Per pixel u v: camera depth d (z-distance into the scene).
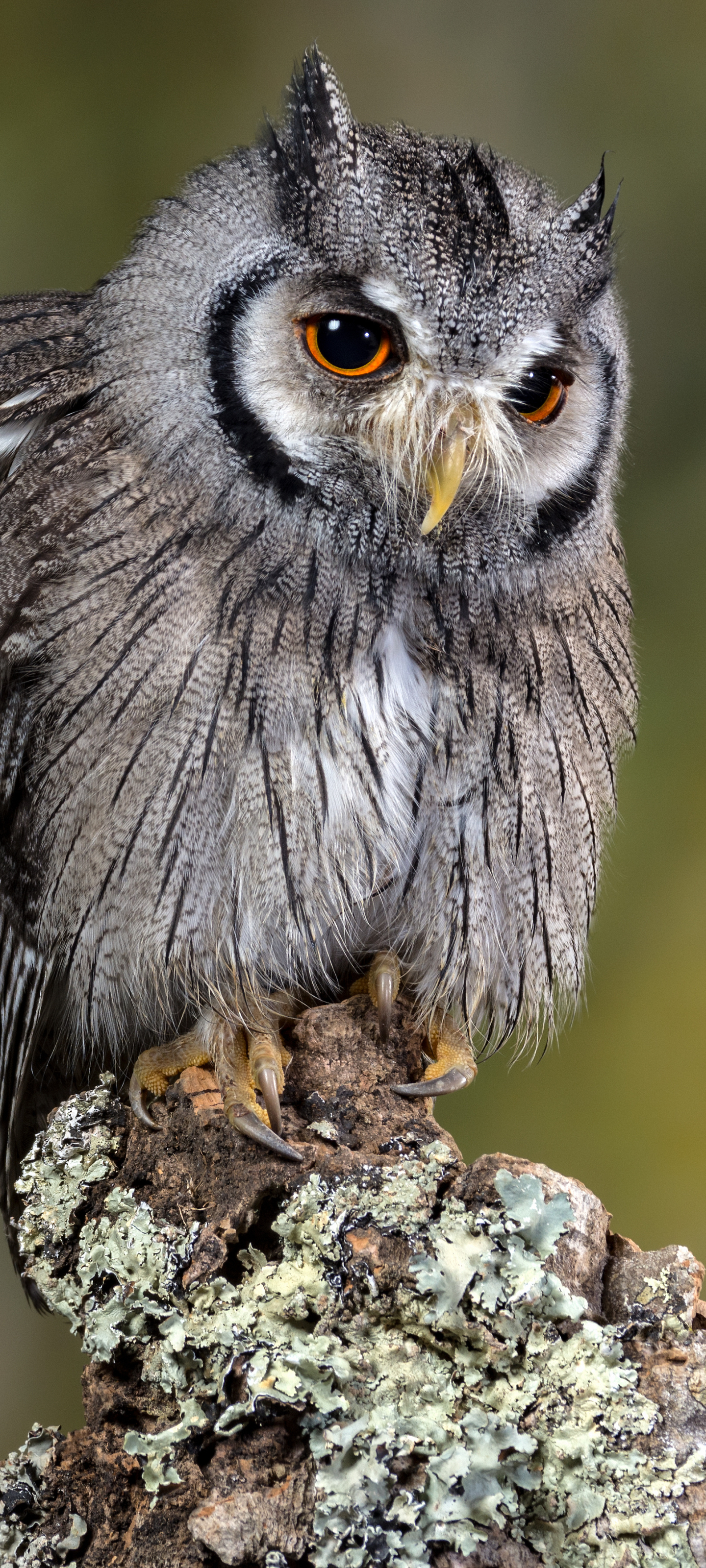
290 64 2.70
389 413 2.45
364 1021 2.45
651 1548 2.38
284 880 2.46
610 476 2.49
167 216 2.47
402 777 2.46
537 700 2.48
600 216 2.48
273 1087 2.43
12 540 2.46
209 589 2.45
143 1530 2.39
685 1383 2.39
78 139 2.70
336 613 2.46
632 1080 2.65
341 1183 2.41
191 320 2.46
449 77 2.70
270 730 2.45
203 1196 2.42
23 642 2.46
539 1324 2.40
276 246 2.45
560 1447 2.39
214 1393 2.40
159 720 2.45
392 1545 2.38
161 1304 2.40
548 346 2.46
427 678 2.47
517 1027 2.51
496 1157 2.41
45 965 2.48
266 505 2.45
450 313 2.45
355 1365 2.39
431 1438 2.39
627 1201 2.64
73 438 2.47
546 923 2.49
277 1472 2.39
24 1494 2.40
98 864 2.46
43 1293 2.42
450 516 2.46
